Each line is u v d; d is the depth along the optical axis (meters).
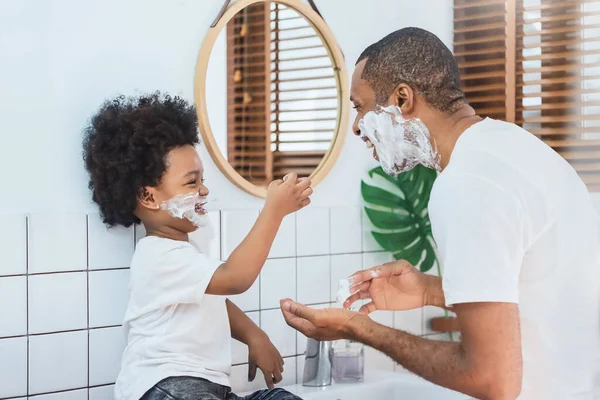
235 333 1.94
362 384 2.15
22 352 1.73
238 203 2.10
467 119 1.38
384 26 2.46
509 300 1.18
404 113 1.39
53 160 1.77
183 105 1.83
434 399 2.14
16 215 1.72
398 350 1.32
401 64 1.38
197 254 1.71
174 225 1.76
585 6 2.42
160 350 1.67
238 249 1.67
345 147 2.35
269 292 2.16
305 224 2.24
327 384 2.12
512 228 1.21
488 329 1.18
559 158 1.33
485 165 1.25
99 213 1.83
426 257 2.48
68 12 1.79
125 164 1.71
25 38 1.73
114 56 1.86
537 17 2.52
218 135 2.02
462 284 1.19
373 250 2.43
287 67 2.17
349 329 1.39
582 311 1.29
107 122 1.74
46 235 1.76
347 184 2.36
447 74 1.37
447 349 1.26
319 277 2.28
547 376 1.27
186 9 1.98
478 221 1.20
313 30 2.22
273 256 2.17
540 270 1.26
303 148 2.21
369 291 1.59
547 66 2.50
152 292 1.69
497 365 1.18
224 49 2.03
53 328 1.77
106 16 1.84
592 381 1.29
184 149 1.75
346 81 2.29
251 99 2.09
